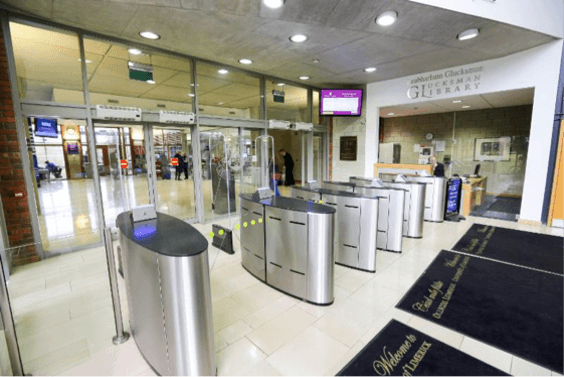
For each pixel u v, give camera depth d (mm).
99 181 4188
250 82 6312
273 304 2598
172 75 5660
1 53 3293
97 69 5223
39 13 3312
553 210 4957
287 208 2658
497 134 8430
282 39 4094
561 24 4398
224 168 6152
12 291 2541
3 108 3355
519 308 2492
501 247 4039
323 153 8297
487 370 1777
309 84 7148
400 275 3174
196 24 3576
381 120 10953
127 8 3146
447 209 5895
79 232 4730
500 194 8578
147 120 4543
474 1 3363
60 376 1789
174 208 6410
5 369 1738
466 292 2779
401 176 4891
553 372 1764
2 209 3387
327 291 2535
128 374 1797
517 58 4914
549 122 4762
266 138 6547
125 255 1917
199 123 5203
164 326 1604
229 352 1971
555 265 3418
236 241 4422
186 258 1489
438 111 8820
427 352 1946
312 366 1837
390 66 5590
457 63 5445
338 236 3463
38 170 5344
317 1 2973
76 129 8664
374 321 2316
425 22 3543
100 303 2627
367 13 3270
